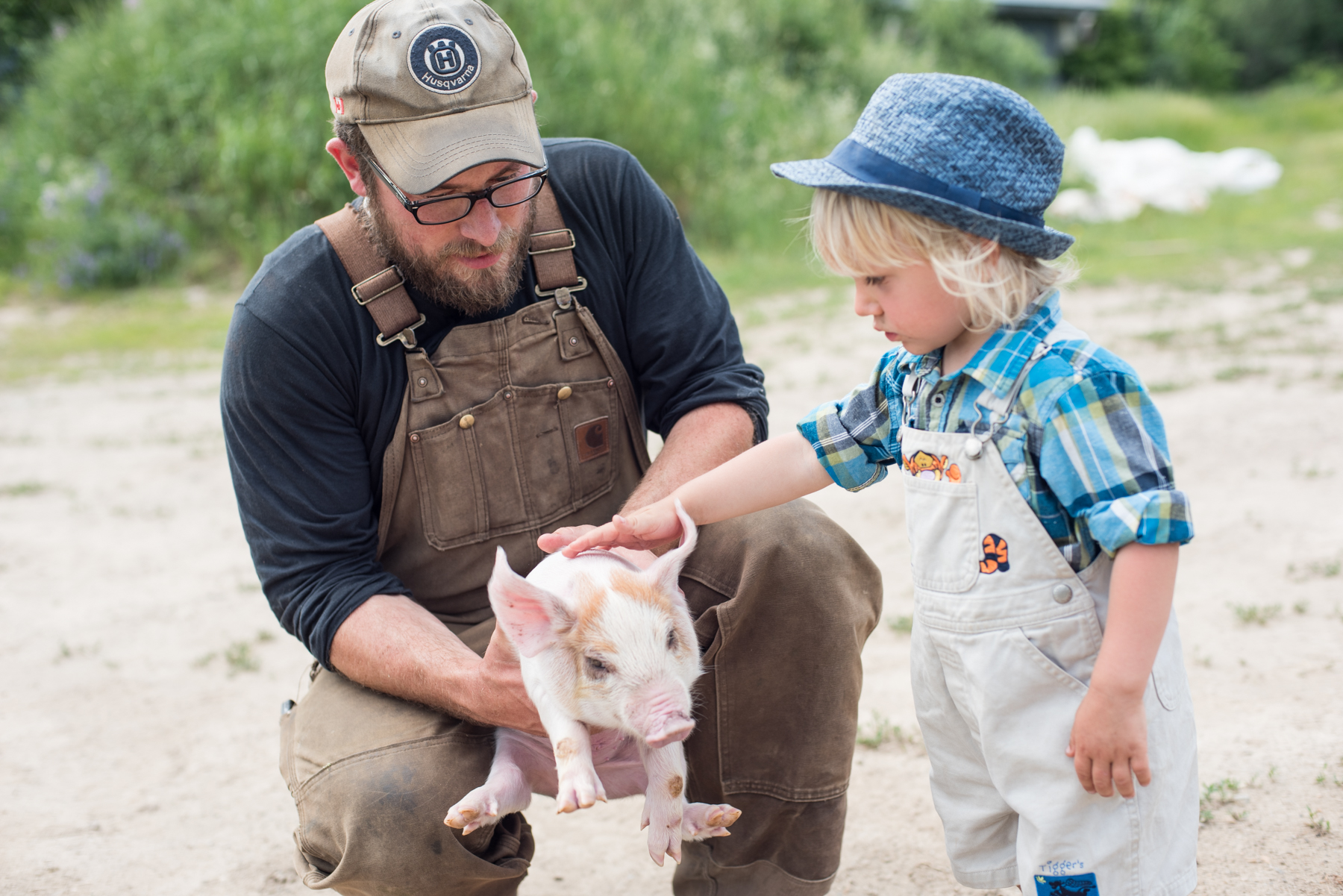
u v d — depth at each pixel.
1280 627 3.79
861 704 3.68
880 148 1.88
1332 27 41.53
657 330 2.58
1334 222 14.37
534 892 2.84
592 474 2.54
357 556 2.40
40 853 3.04
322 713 2.33
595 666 2.02
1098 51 36.22
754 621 2.30
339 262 2.36
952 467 1.94
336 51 2.27
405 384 2.39
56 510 6.29
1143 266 12.05
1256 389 6.82
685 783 2.31
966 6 27.61
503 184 2.21
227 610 4.87
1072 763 1.90
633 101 14.48
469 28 2.22
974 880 2.19
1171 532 1.74
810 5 20.47
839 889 2.70
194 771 3.51
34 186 13.78
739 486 2.24
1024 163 1.87
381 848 2.11
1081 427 1.81
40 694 4.09
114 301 12.42
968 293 1.84
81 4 17.25
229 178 13.23
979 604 1.94
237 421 2.36
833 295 11.59
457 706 2.19
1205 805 2.83
